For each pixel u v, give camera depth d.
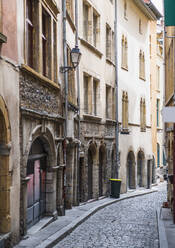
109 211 19.31
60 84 16.33
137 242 12.13
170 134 19.38
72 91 19.59
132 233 13.55
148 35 37.00
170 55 21.42
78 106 20.12
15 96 10.73
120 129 28.72
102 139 24.59
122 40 30.14
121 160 28.95
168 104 22.08
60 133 16.08
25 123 11.59
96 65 23.88
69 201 18.73
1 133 10.09
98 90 24.44
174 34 17.70
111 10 27.22
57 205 16.17
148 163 36.25
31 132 12.07
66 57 17.11
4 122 9.96
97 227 14.67
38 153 13.95
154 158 38.72
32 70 11.91
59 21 16.39
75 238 12.67
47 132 14.05
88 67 22.44
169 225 14.72
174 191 15.20
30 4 12.95
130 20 31.86
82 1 21.48
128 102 30.80
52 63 15.09
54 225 14.00
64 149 16.67
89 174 23.17
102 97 24.95
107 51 26.94
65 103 16.55
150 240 12.45
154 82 39.44
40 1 13.24
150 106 37.41
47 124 13.93
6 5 10.09
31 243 11.04
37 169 13.71
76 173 19.69
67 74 16.95
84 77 22.56
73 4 20.06
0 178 10.20
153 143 38.75
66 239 12.49
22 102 11.41
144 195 29.19
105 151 25.38
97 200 23.47
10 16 10.40
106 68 25.91
